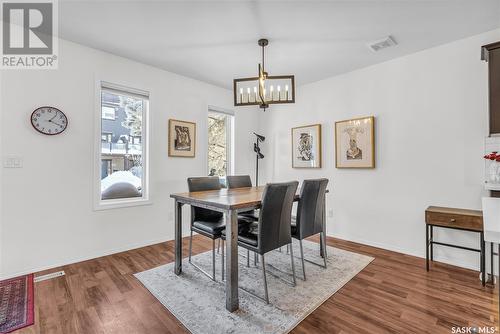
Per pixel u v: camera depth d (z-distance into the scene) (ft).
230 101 14.21
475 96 8.14
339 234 11.75
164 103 11.29
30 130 7.91
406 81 9.66
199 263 8.73
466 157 8.31
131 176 10.68
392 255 9.43
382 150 10.32
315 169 12.73
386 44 8.79
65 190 8.57
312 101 12.84
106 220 9.52
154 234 10.91
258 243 6.30
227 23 7.58
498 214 5.61
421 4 6.61
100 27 7.84
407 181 9.64
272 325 5.35
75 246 8.78
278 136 14.53
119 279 7.48
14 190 7.65
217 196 7.40
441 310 5.84
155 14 7.13
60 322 5.44
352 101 11.28
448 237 8.64
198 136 12.62
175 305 6.10
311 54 9.64
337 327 5.27
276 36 8.32
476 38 8.13
